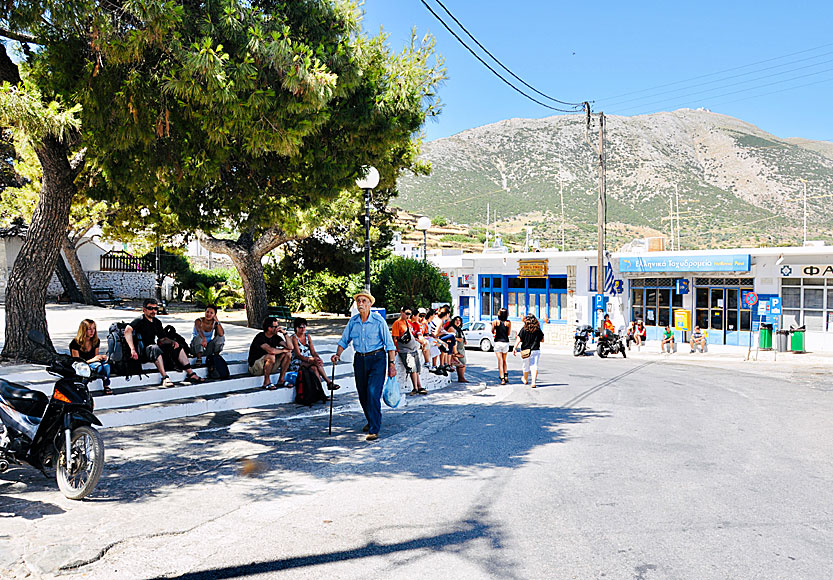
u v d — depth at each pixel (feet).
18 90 24.16
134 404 30.01
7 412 19.58
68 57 29.89
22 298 36.11
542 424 31.45
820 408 37.63
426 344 44.80
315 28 32.40
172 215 59.47
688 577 13.61
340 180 39.09
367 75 37.29
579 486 20.49
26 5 27.27
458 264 116.37
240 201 41.24
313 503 18.75
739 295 87.97
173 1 26.16
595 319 101.09
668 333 86.58
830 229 581.94
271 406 33.88
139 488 19.94
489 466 23.15
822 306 82.38
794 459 24.27
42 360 36.09
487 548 15.24
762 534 16.15
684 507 18.31
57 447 19.29
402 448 25.93
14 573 13.61
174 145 31.73
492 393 42.83
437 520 17.25
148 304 33.14
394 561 14.46
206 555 14.78
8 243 89.92
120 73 28.94
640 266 94.99
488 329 90.33
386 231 109.09
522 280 110.22
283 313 89.86
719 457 24.54
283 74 28.35
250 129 28.78
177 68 27.37
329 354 46.98
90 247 118.21
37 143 25.94
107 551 14.90
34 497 18.88
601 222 91.04
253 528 16.60
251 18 29.32
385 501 18.95
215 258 150.51
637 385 48.85
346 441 27.07
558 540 15.75
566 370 61.67
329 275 107.45
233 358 42.42
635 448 26.11
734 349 86.89
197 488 20.12
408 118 43.45
